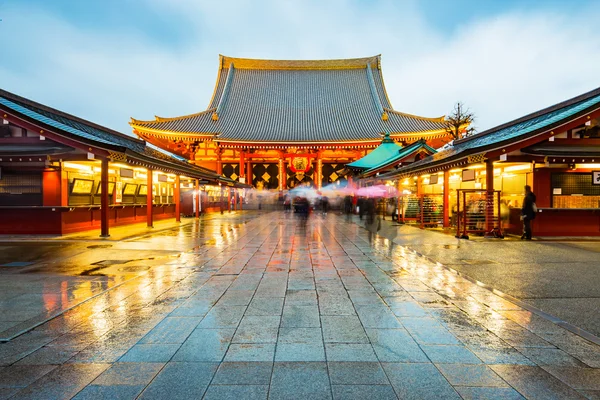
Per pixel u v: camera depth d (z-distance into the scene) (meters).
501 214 15.16
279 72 60.75
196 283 6.88
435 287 6.52
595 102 12.27
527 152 12.91
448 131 41.88
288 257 9.76
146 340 4.21
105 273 7.76
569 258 9.31
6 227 14.40
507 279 7.08
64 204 14.61
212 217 28.09
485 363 3.65
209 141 44.59
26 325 4.68
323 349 3.97
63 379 3.36
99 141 13.26
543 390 3.16
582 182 13.89
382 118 49.16
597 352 3.88
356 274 7.63
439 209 19.36
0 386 3.24
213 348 4.00
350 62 60.53
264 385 3.25
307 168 48.16
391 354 3.85
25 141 13.73
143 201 21.91
